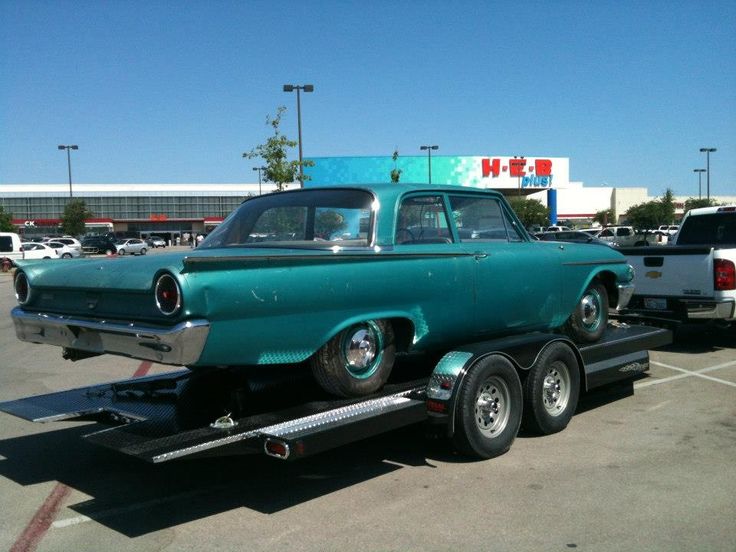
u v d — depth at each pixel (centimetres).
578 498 433
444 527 393
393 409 446
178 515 418
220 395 474
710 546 365
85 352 467
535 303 573
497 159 6519
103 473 496
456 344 532
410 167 6241
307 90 2911
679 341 1034
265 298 383
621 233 4050
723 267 860
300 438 385
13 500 446
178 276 352
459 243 525
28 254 3800
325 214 485
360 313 440
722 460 502
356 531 390
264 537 384
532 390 542
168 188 8862
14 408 469
